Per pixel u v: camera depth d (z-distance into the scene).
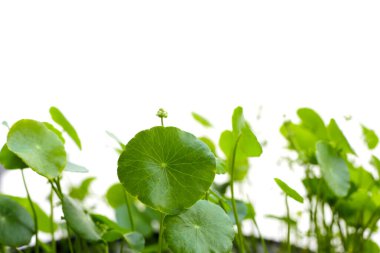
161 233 0.31
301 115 0.40
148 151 0.29
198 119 0.41
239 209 0.37
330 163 0.37
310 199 0.41
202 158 0.30
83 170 0.34
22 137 0.31
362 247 0.40
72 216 0.32
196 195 0.29
